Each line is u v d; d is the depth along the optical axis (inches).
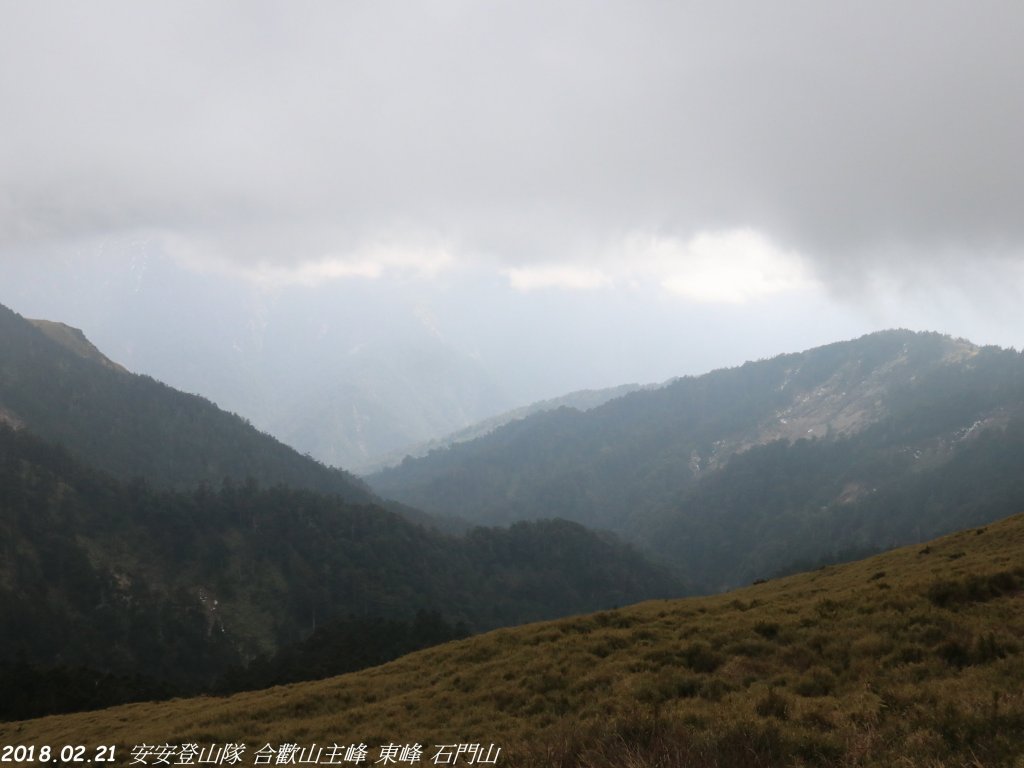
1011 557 951.0
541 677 737.6
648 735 475.8
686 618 933.8
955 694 474.3
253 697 1129.4
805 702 513.3
